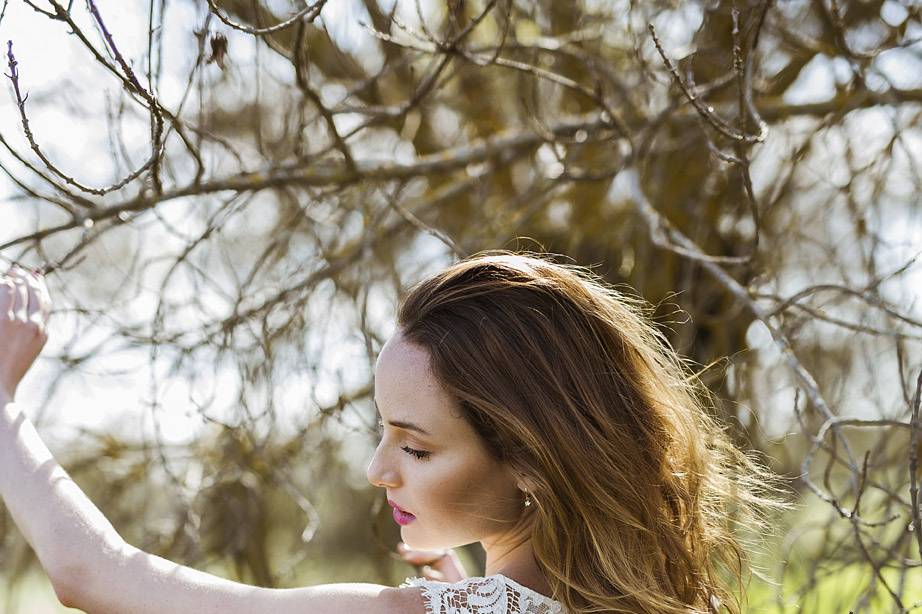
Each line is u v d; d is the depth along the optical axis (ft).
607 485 4.49
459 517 4.47
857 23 11.12
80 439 11.41
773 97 11.83
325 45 11.39
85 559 4.11
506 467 4.46
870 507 8.46
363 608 4.17
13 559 11.14
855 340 10.15
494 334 4.43
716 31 10.68
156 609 4.08
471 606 4.27
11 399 4.51
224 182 8.73
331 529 14.40
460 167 11.08
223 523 11.02
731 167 10.53
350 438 12.03
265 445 9.68
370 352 9.25
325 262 10.64
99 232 7.82
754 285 9.68
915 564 6.55
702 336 12.35
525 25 11.80
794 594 7.96
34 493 4.25
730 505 6.07
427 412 4.38
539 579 4.55
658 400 4.82
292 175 9.20
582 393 4.52
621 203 12.43
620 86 10.45
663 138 11.30
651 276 12.22
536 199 11.76
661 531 4.66
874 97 10.06
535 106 9.73
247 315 9.91
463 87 12.76
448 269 4.69
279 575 9.39
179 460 10.82
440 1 11.02
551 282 4.70
